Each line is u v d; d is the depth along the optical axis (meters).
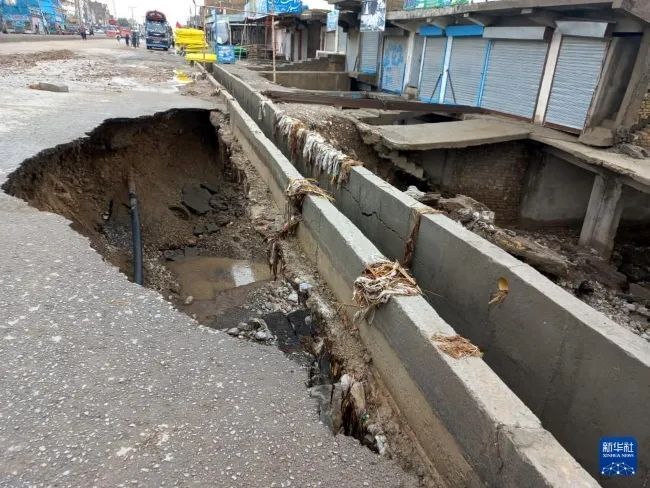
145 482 2.08
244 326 5.61
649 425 2.81
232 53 26.11
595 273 8.93
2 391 2.44
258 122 11.49
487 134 10.92
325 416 3.01
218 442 2.32
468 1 12.47
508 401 2.26
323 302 4.61
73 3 81.06
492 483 2.16
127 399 2.49
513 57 12.36
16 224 4.18
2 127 7.30
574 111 10.73
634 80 9.32
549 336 3.46
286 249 5.80
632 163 8.68
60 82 13.83
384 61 19.00
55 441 2.21
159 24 42.44
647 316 7.69
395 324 3.17
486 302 4.05
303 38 29.91
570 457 1.96
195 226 9.44
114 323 3.06
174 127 10.82
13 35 36.69
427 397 2.73
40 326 2.94
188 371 2.75
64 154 7.14
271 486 2.15
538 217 11.73
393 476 2.32
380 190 5.59
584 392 3.23
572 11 10.34
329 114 11.81
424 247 4.86
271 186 7.57
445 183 11.81
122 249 7.64
